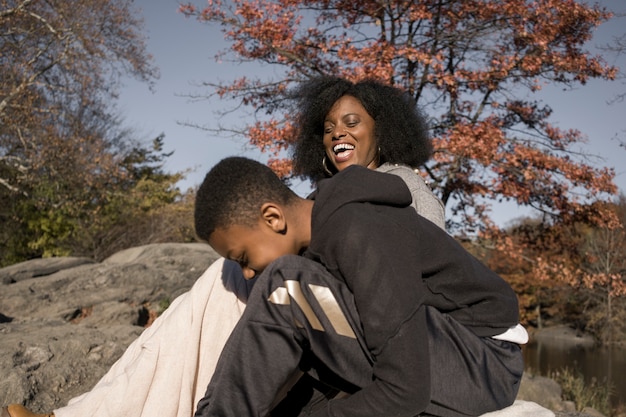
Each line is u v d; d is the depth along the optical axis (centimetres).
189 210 2252
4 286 847
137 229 2081
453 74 971
